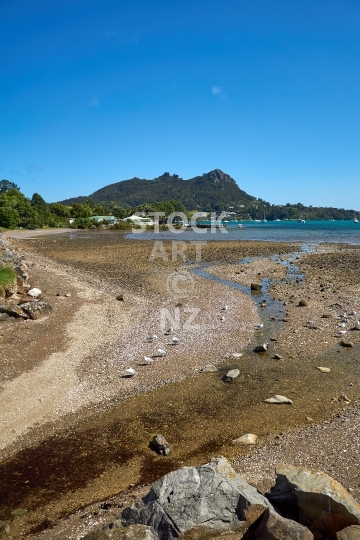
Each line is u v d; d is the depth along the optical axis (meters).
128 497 9.45
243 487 8.12
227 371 16.70
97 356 18.11
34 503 9.45
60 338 20.09
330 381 15.70
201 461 10.91
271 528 7.11
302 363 17.45
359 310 24.83
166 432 12.39
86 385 15.39
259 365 17.30
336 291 30.19
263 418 13.10
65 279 34.19
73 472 10.58
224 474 8.29
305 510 7.77
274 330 21.72
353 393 14.70
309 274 38.28
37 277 33.16
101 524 8.45
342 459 10.49
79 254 54.53
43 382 15.48
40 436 12.21
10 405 13.80
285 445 11.43
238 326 22.33
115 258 50.50
